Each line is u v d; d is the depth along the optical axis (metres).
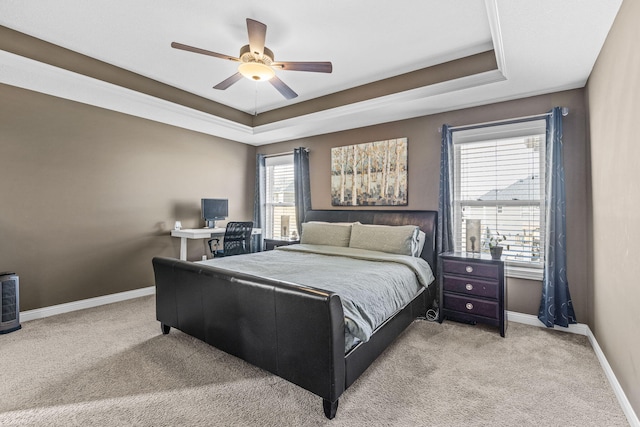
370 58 2.94
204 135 4.64
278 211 5.23
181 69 3.20
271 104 4.24
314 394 1.82
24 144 3.00
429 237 3.46
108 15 2.31
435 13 2.29
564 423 1.59
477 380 1.99
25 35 2.54
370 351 1.96
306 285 1.92
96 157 3.49
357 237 3.54
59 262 3.23
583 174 2.76
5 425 1.56
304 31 2.52
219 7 2.22
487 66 2.78
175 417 1.63
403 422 1.59
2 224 2.89
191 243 4.51
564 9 1.76
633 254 1.59
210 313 2.21
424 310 3.04
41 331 2.75
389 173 3.92
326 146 4.57
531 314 2.99
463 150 3.43
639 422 1.50
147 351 2.37
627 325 1.68
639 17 1.48
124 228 3.75
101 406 1.71
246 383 1.95
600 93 2.20
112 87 3.08
